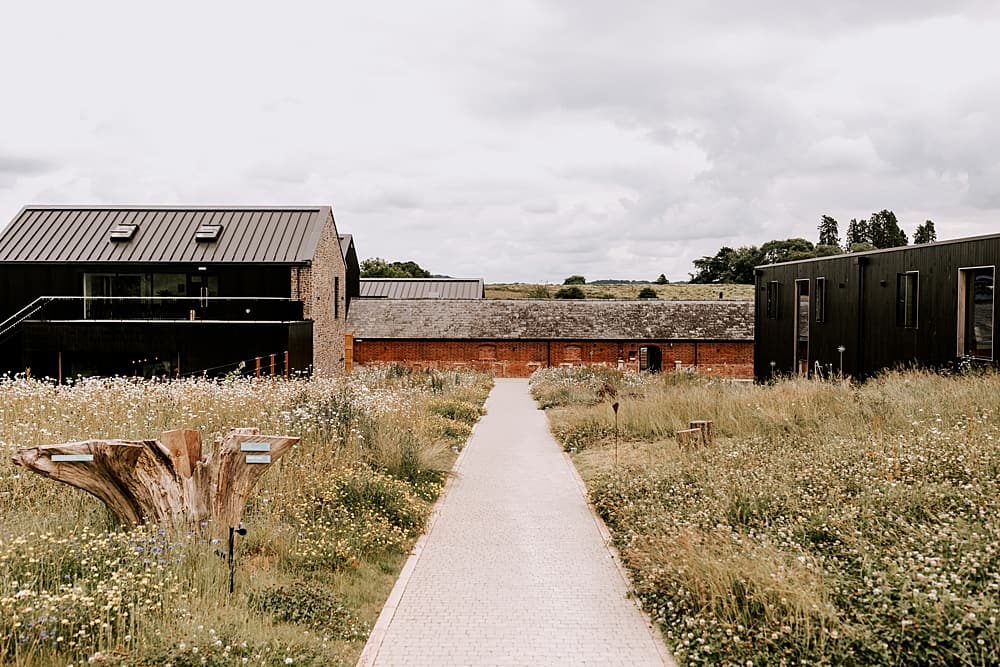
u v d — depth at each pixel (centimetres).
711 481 909
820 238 10494
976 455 806
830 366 2445
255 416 1155
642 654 582
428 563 807
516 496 1127
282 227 2778
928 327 1925
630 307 4044
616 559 818
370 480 978
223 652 498
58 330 2252
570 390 2472
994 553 564
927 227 9494
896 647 502
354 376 2578
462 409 2053
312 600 637
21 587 550
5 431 954
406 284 4828
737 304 4072
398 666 560
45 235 2678
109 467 711
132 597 550
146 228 2739
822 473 850
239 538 740
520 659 573
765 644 538
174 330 2277
